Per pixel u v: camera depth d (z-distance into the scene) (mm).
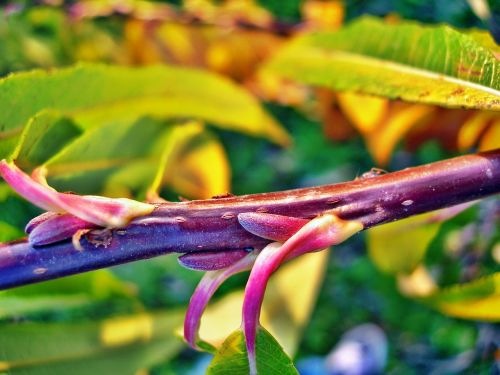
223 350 65
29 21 159
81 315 136
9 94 87
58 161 90
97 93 103
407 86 85
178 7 170
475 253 122
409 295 121
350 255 164
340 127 159
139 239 58
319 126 172
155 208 59
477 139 110
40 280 59
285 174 172
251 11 158
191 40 153
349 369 152
